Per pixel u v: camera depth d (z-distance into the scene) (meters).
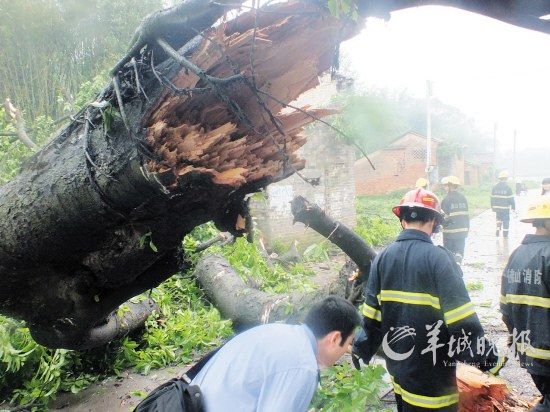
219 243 7.12
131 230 2.25
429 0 1.34
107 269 2.51
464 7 1.33
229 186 1.89
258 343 1.89
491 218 19.14
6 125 6.36
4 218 2.32
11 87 11.16
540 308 2.72
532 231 14.33
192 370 2.10
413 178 28.09
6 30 10.91
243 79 1.63
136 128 1.84
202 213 2.11
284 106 1.86
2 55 11.05
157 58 1.97
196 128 1.85
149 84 1.92
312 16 1.65
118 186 1.98
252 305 5.05
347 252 4.37
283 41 1.74
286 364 1.82
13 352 3.79
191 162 1.79
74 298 2.69
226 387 1.83
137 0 12.98
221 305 5.51
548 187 9.71
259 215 10.53
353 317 2.06
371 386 3.48
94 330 3.70
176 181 1.81
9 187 2.37
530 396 3.87
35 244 2.36
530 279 2.77
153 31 1.76
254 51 1.74
